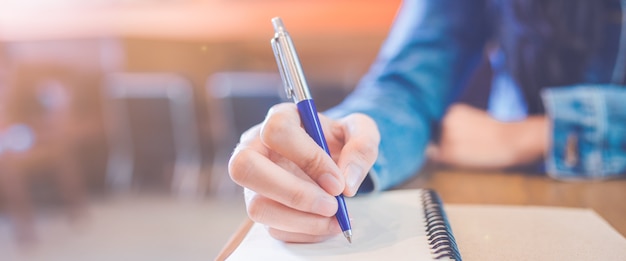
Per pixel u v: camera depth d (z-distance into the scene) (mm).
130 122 2586
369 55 2623
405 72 649
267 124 325
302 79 359
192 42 2705
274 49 369
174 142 2596
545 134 608
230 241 379
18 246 2051
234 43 2742
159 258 1850
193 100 2662
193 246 1947
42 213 2414
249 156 325
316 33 2662
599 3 701
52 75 2588
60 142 2426
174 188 2619
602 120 587
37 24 2822
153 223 2236
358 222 380
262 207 336
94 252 1942
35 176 2426
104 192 2664
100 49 2713
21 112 2379
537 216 419
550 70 729
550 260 331
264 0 2723
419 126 593
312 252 332
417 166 575
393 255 318
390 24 2578
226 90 2465
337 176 323
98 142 2652
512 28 740
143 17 2822
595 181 546
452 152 626
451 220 413
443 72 673
